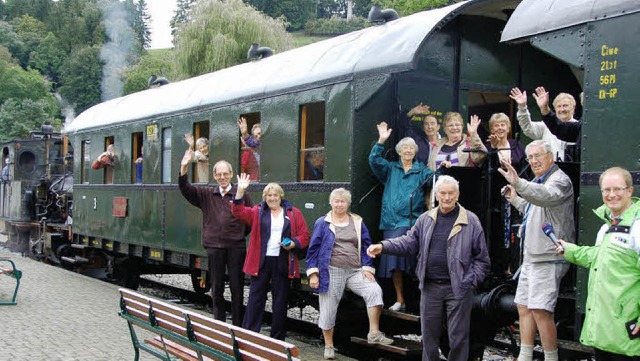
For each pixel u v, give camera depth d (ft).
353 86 25.44
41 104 199.52
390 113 25.82
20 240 67.41
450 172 22.22
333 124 26.45
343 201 23.68
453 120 24.13
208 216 26.86
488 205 22.53
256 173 31.94
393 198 24.27
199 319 17.74
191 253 36.47
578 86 27.96
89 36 290.76
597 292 15.17
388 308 24.79
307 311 39.04
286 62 31.32
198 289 43.98
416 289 25.50
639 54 17.07
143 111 42.86
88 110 54.70
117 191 45.88
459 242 19.38
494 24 26.86
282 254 25.00
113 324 29.96
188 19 96.94
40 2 337.11
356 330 26.76
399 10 76.64
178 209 38.06
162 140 40.37
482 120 27.27
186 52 94.38
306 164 28.53
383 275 24.54
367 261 23.72
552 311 18.75
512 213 22.41
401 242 20.30
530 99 27.48
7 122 192.85
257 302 25.08
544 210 18.81
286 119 29.45
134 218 43.37
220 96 34.65
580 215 18.37
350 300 25.98
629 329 14.67
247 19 94.32
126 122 44.78
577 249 15.99
